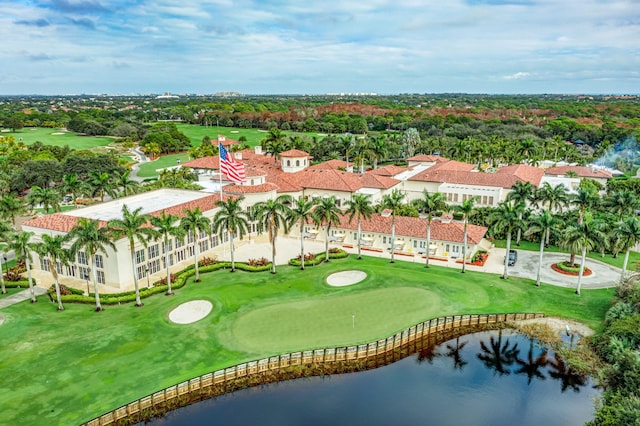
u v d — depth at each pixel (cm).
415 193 10794
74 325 5447
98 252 6494
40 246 5641
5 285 6494
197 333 5331
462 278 6900
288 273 7100
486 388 4588
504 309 5988
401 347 5338
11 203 7862
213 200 8381
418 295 6322
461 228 7906
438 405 4325
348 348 5041
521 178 10138
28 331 5284
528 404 4341
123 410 4047
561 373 4841
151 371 4606
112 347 5000
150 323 5519
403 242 8100
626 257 6400
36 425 3834
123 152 19238
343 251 7956
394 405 4316
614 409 3572
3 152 15375
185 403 4284
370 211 7556
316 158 17850
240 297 6234
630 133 19138
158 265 7094
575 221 7569
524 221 6625
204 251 8000
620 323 4975
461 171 10806
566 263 7444
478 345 5381
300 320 5653
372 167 16425
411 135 18375
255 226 8875
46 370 4575
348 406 4294
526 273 7138
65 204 11544
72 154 14862
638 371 3988
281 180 10238
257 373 4756
